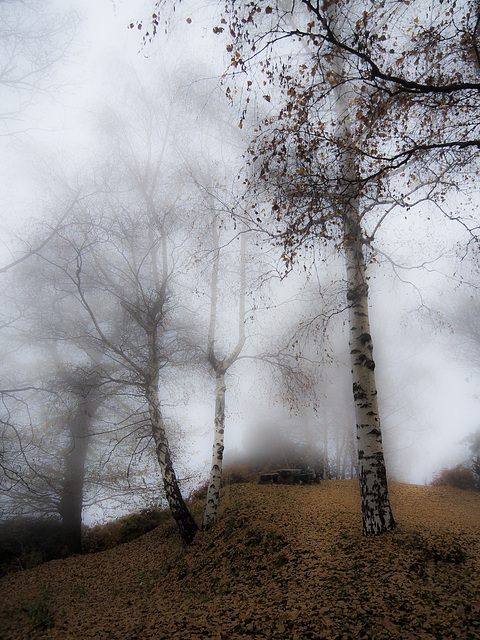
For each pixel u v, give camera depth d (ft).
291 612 18.17
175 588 27.50
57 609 25.84
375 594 18.02
